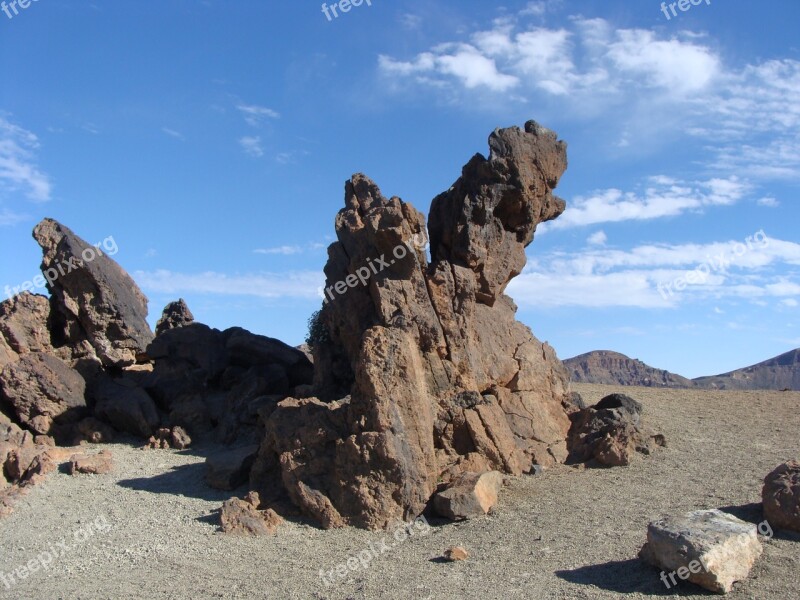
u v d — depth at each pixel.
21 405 25.58
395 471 18.12
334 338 24.72
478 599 13.31
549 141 24.34
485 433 20.69
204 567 15.88
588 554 14.95
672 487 18.89
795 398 30.31
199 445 25.22
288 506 19.00
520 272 24.84
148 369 29.66
